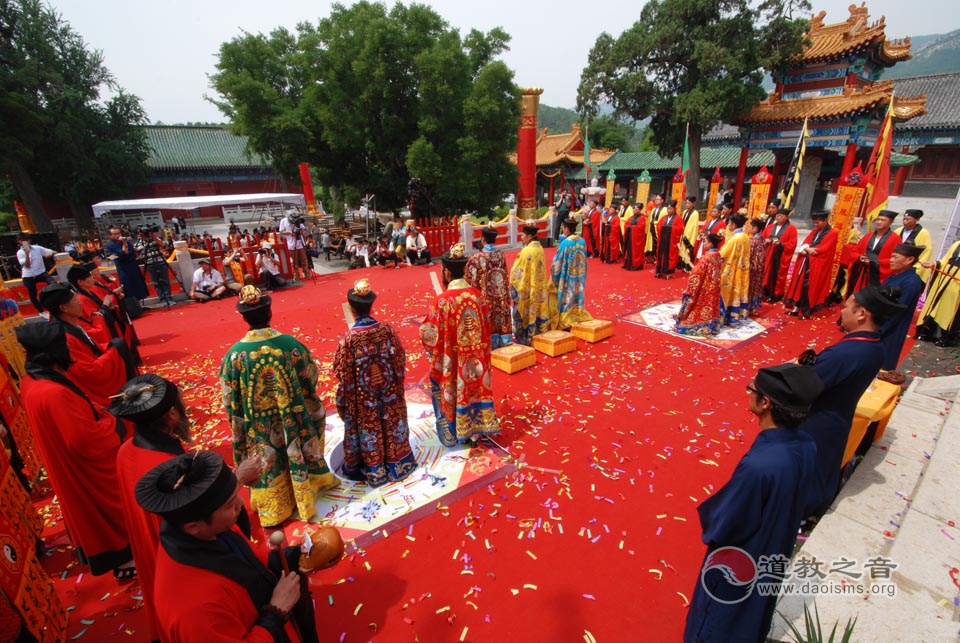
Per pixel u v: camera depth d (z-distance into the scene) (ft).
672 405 19.65
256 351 11.92
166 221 122.93
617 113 86.07
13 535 9.53
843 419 11.03
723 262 27.89
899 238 26.81
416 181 69.15
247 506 14.21
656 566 11.82
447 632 10.18
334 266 56.03
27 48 92.38
